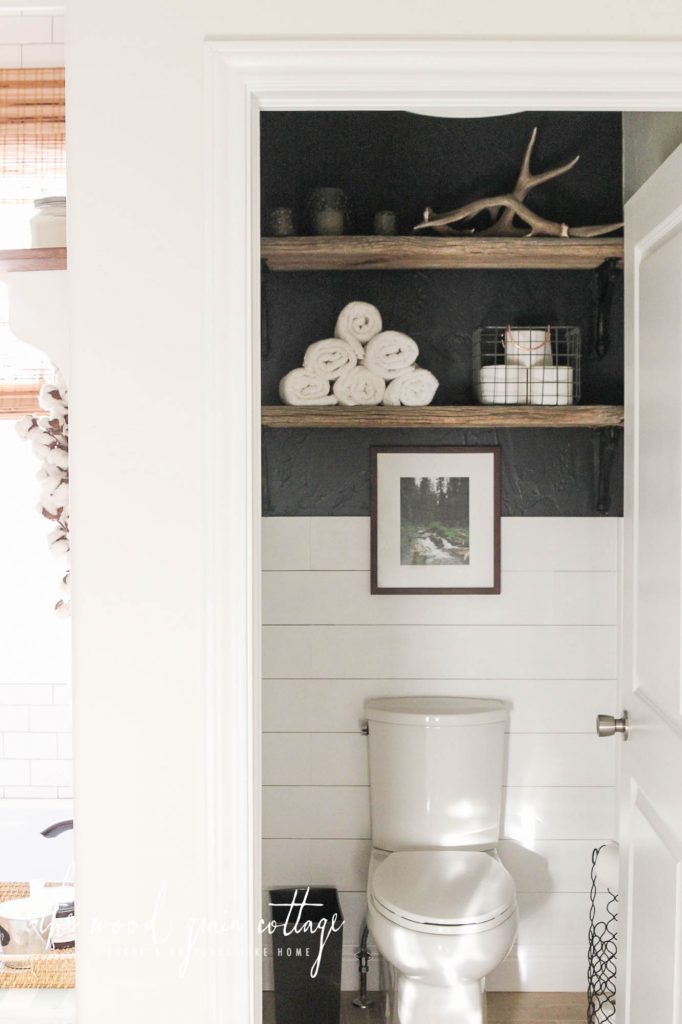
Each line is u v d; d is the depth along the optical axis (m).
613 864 2.45
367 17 1.26
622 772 1.98
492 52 1.26
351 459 2.71
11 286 1.83
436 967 2.12
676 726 1.60
